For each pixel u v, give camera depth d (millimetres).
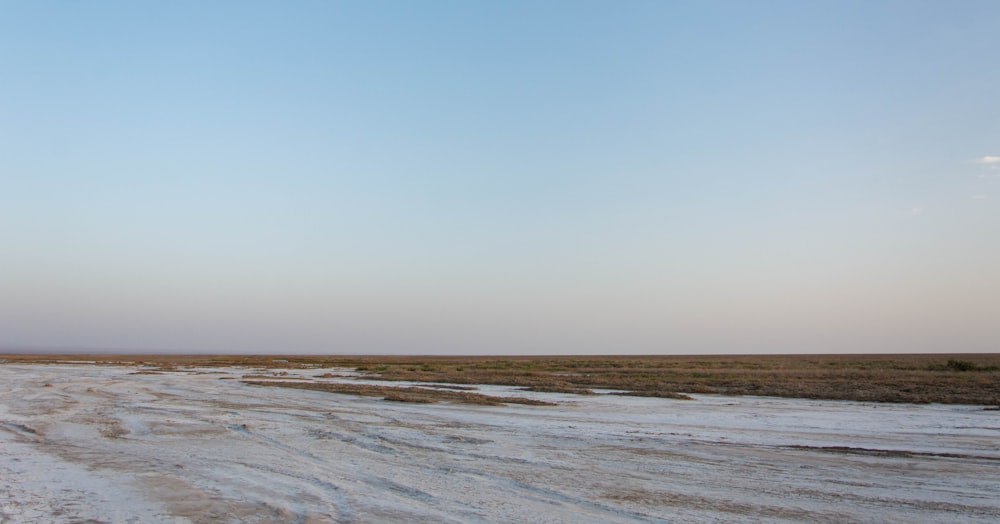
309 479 12492
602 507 10383
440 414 23609
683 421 21844
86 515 9703
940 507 10375
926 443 17031
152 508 10164
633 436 18328
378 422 21297
